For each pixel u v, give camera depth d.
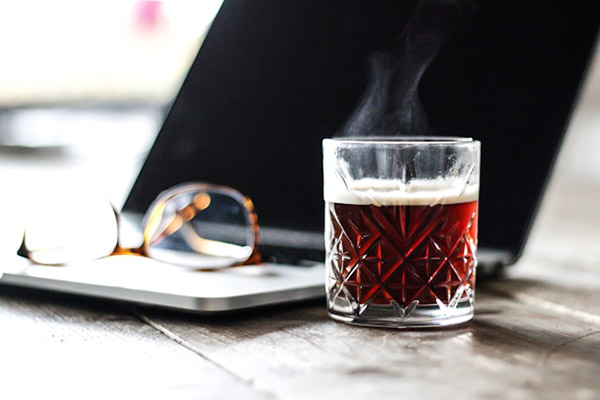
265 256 0.77
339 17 0.83
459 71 0.79
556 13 0.78
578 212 1.15
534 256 0.86
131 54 1.83
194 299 0.63
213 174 0.90
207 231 0.79
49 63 1.84
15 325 0.64
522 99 0.77
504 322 0.63
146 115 1.81
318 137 0.83
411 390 0.51
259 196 0.86
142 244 0.79
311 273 0.71
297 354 0.57
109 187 1.26
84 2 1.84
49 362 0.56
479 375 0.53
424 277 0.61
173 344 0.59
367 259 0.62
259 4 0.88
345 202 0.62
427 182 0.61
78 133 1.81
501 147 0.78
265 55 0.87
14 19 1.83
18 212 1.04
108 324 0.64
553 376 0.52
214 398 0.50
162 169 0.92
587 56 0.76
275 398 0.50
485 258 0.76
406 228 0.61
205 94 0.91
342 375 0.53
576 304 0.67
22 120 1.83
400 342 0.59
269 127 0.87
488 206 0.78
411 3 0.80
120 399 0.51
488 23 0.79
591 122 1.46
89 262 0.76
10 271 0.72
